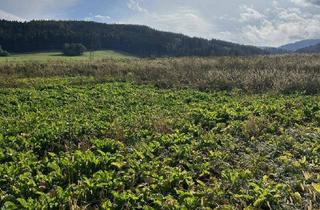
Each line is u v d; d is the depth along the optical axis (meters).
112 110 12.89
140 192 6.18
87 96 15.95
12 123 10.98
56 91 17.56
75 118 11.24
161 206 5.70
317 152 8.15
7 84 20.66
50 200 5.79
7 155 7.95
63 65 29.30
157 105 13.62
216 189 6.26
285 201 5.98
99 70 25.55
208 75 19.14
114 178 6.68
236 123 10.40
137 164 7.19
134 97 15.34
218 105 12.94
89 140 9.19
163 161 7.59
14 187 6.25
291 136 9.16
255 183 6.48
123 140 9.23
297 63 22.83
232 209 5.64
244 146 8.77
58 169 6.96
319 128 9.82
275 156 8.20
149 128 10.23
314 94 15.01
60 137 9.36
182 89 17.64
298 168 7.30
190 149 8.27
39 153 8.67
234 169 7.24
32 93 16.56
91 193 6.18
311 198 6.10
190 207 5.67
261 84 16.80
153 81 20.05
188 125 10.27
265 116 11.09
